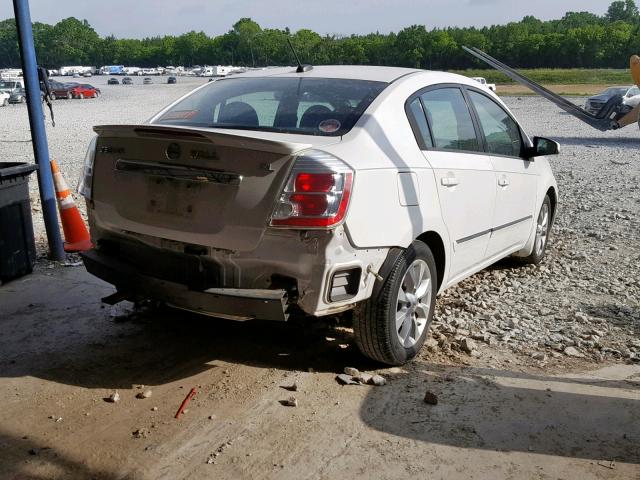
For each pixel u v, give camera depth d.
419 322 4.39
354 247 3.60
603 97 28.00
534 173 6.14
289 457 3.22
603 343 4.79
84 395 3.80
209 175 3.60
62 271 6.08
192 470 3.10
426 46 111.31
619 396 3.95
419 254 4.15
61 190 6.85
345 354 4.43
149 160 3.81
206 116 4.41
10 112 39.12
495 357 4.49
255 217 3.50
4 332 4.66
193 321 4.95
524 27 124.56
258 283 3.61
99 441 3.33
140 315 5.04
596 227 8.65
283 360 4.32
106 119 31.19
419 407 3.74
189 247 3.72
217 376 4.07
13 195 5.67
